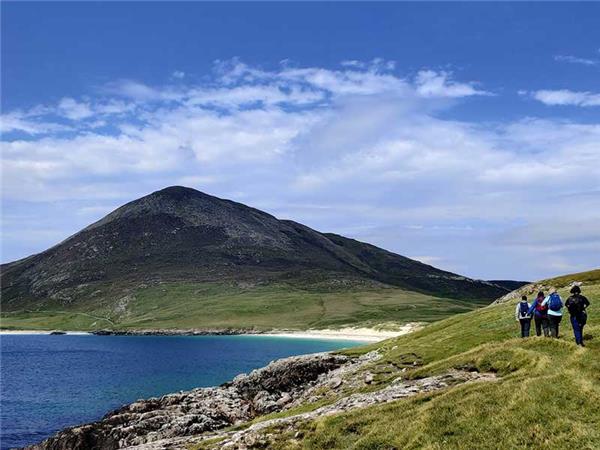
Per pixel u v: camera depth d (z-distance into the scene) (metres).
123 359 192.62
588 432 24.25
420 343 66.75
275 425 34.66
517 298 84.69
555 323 40.97
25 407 101.50
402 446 27.31
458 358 42.75
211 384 126.56
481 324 64.88
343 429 30.69
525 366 34.78
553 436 24.64
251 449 31.66
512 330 56.88
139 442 56.03
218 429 57.44
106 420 65.56
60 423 88.38
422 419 28.73
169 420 60.38
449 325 79.44
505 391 29.53
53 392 117.94
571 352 35.19
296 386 72.44
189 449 38.84
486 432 26.30
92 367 166.62
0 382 134.00
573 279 87.06
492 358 38.72
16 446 74.81
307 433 31.41
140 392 117.38
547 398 27.66
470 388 31.30
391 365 56.31
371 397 37.44
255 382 75.56
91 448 62.16
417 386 37.41
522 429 25.84
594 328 41.16
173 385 126.06
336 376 63.94
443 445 26.20
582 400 26.83
